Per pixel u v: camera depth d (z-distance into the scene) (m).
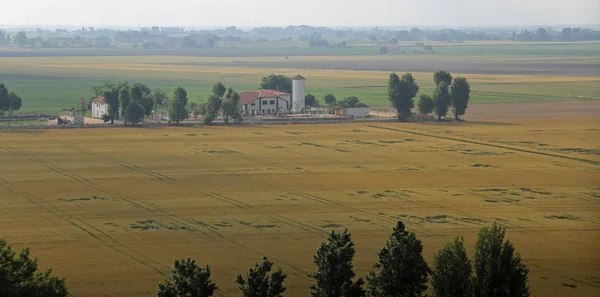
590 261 167.25
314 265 164.88
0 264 123.56
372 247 177.38
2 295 118.62
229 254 172.62
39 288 123.19
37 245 178.50
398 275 126.81
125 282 154.75
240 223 198.50
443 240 183.25
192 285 124.94
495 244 126.44
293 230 192.00
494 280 125.44
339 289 126.75
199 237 185.62
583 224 198.00
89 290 150.38
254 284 126.81
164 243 180.75
